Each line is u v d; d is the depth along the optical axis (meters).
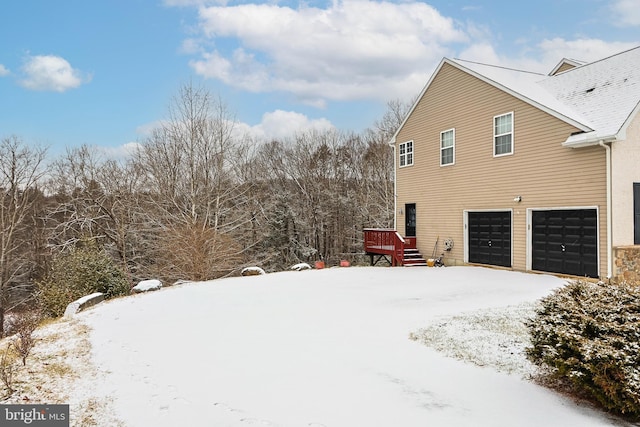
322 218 34.19
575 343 4.32
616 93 12.50
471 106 15.66
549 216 12.73
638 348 3.96
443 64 17.08
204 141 23.84
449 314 8.24
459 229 16.27
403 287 11.76
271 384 4.85
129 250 24.45
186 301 10.52
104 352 6.30
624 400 3.92
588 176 11.43
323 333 7.13
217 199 23.12
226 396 4.53
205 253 21.20
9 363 5.62
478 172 15.35
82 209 25.58
